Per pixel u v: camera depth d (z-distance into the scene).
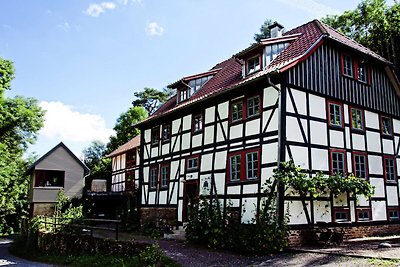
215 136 16.81
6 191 32.59
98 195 29.70
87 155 58.91
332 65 15.63
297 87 14.12
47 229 18.75
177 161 19.27
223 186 15.77
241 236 12.38
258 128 14.46
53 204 29.42
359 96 16.44
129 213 21.92
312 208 13.57
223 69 20.83
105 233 19.06
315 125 14.38
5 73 26.94
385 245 11.32
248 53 16.47
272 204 13.06
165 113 20.12
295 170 12.99
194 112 18.58
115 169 35.03
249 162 14.66
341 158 15.02
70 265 13.82
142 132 23.23
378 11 27.00
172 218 18.81
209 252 12.47
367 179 15.77
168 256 11.80
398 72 24.48
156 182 20.77
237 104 15.88
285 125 13.47
